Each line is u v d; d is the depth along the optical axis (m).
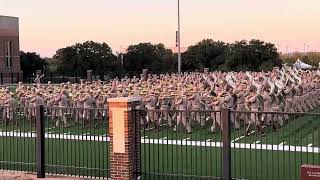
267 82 21.70
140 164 11.71
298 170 12.50
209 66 65.88
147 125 16.66
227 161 10.66
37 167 12.48
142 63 67.56
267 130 15.63
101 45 64.94
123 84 29.19
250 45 61.41
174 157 14.21
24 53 69.19
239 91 20.34
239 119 16.20
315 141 15.62
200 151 13.73
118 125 11.29
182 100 18.58
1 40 61.41
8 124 16.61
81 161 13.77
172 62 68.06
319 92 26.98
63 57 63.94
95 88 26.27
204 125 17.16
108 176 12.04
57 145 15.84
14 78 62.41
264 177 12.12
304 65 61.69
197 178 11.53
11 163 13.47
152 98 19.81
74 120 18.67
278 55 63.19
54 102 22.23
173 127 18.25
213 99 19.73
